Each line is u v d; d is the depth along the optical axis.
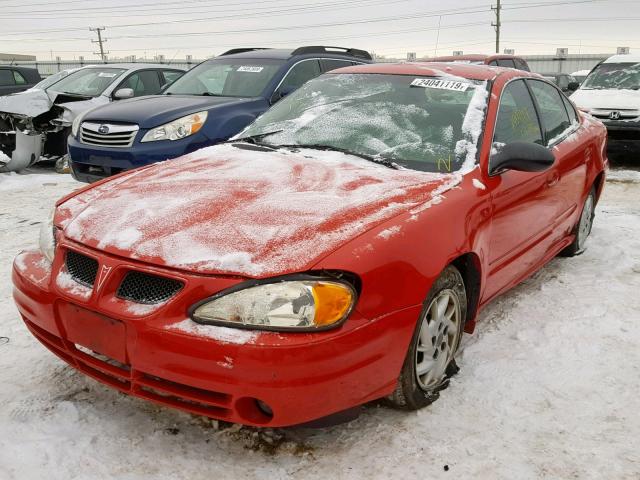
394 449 2.45
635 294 4.05
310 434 2.54
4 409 2.66
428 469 2.34
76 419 2.59
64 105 8.30
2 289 4.08
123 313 2.23
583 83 10.37
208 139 5.98
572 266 4.61
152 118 5.90
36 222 5.85
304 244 2.27
